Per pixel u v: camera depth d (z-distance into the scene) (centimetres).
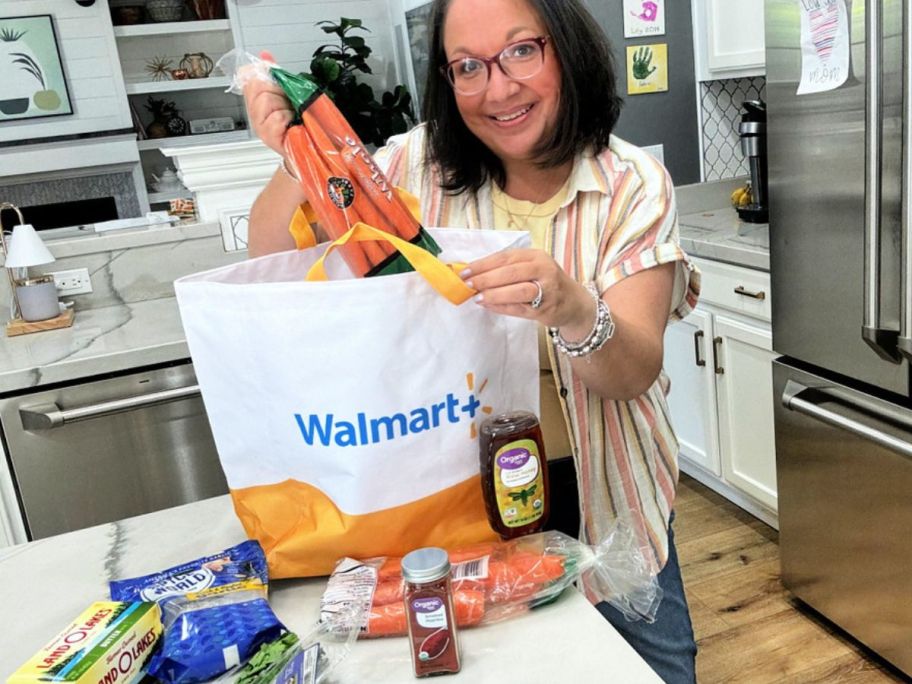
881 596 190
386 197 86
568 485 109
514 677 71
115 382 196
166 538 104
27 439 190
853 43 162
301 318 76
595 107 107
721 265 248
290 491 86
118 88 498
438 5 106
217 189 252
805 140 180
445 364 80
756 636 215
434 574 70
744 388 250
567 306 79
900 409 172
